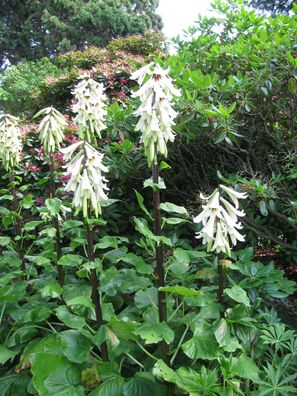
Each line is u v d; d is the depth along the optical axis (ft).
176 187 10.28
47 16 47.01
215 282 7.35
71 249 7.25
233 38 12.03
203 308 5.74
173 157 9.62
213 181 10.30
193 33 12.34
